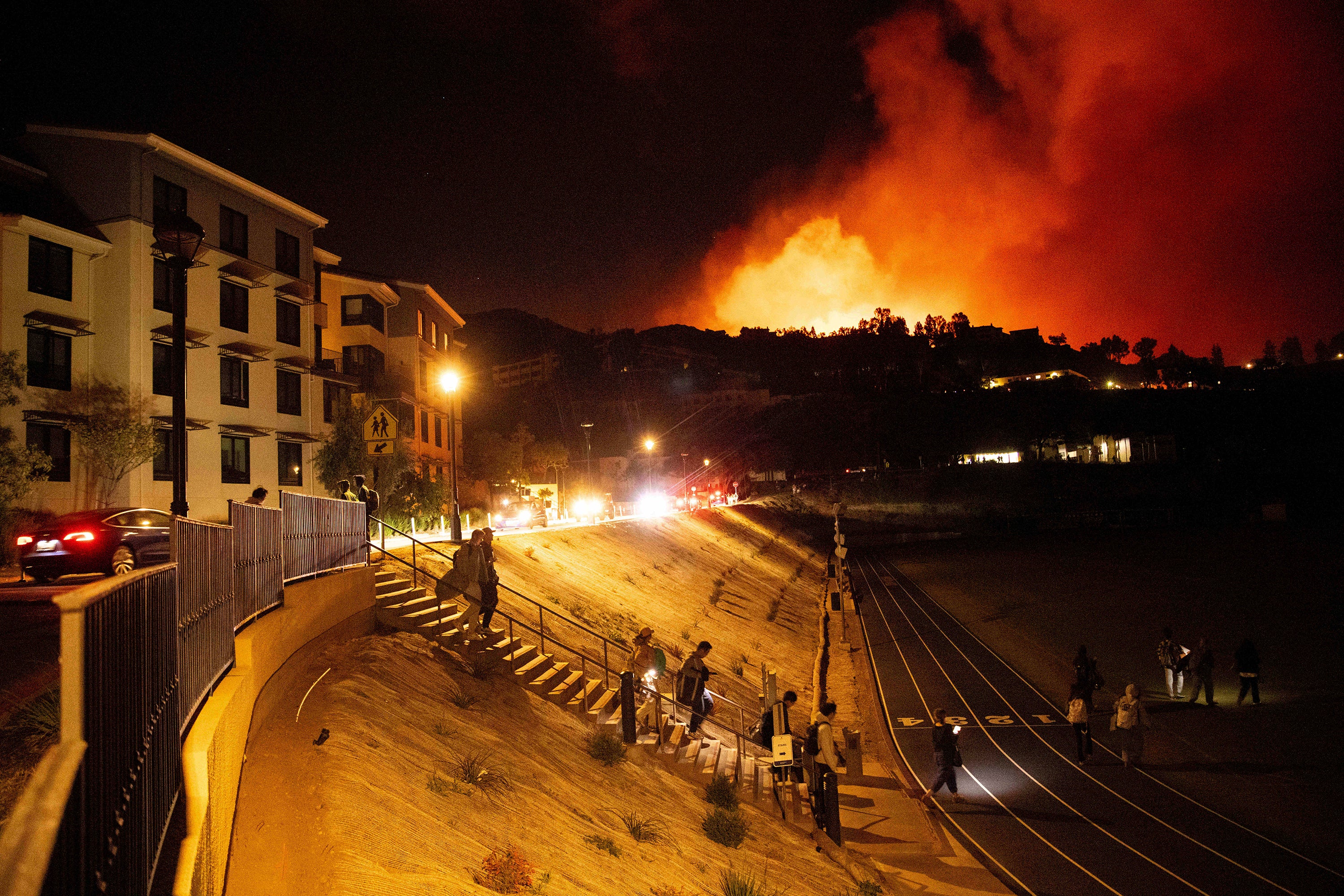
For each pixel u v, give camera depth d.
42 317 25.33
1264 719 22.66
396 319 49.81
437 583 13.32
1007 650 34.78
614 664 18.16
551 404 176.12
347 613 11.73
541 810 8.28
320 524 12.02
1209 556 65.56
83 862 2.37
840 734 22.77
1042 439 155.62
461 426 59.59
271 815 6.17
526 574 21.28
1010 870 13.53
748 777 14.86
